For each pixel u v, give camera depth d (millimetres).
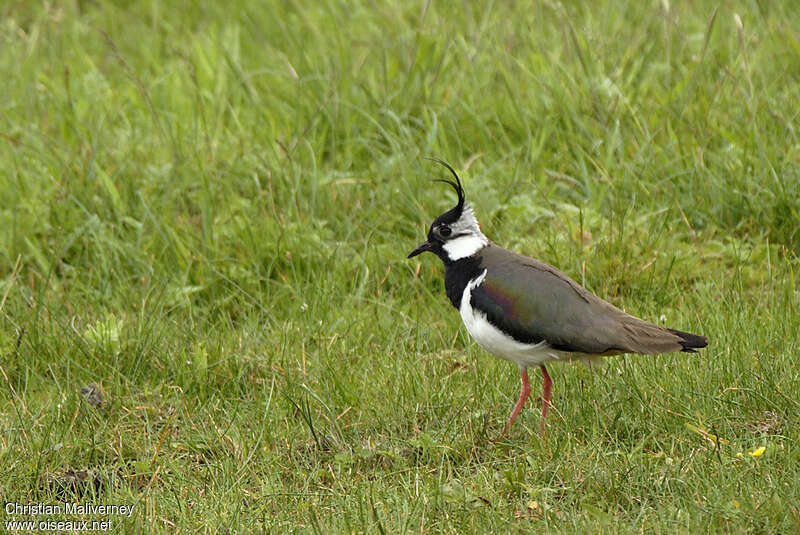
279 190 13883
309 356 11195
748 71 13883
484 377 10516
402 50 16344
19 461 9266
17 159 14727
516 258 9805
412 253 10281
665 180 13352
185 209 13617
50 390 10844
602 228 12914
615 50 16078
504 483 8555
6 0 20953
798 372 9789
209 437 9836
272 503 8641
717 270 12234
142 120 15930
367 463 9320
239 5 20125
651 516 7914
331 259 12742
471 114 15016
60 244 13164
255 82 16672
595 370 10211
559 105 14953
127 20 20375
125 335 11430
